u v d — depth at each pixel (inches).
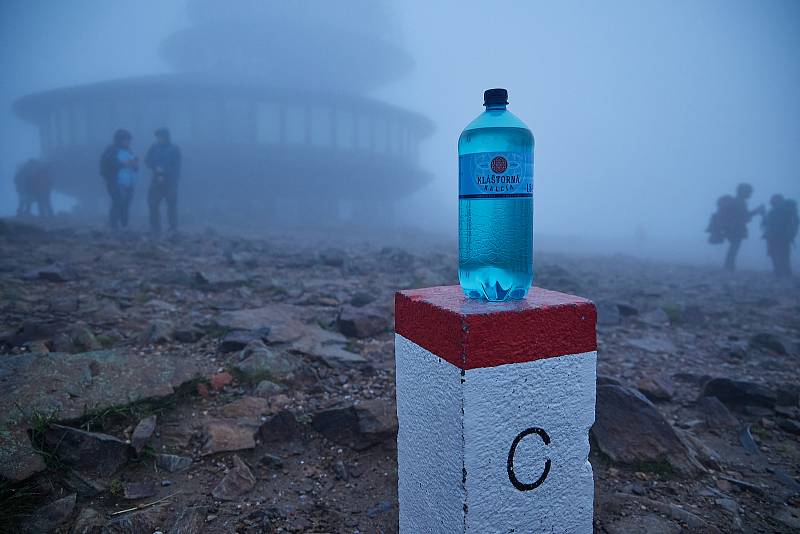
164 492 80.0
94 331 142.9
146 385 102.0
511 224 57.2
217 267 275.3
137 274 237.1
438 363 53.4
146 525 71.7
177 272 225.6
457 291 63.0
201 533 72.0
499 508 52.7
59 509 72.9
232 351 132.2
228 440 91.7
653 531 75.3
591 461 95.0
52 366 101.9
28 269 232.2
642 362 157.3
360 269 303.4
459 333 49.0
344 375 125.0
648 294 287.7
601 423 99.8
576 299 56.8
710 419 116.5
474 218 57.1
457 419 50.5
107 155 420.5
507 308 51.6
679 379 142.8
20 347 123.6
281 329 147.3
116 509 75.5
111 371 104.7
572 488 57.2
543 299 56.9
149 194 434.6
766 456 102.3
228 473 84.1
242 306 187.0
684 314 224.1
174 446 90.6
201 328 150.4
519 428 52.7
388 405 100.9
